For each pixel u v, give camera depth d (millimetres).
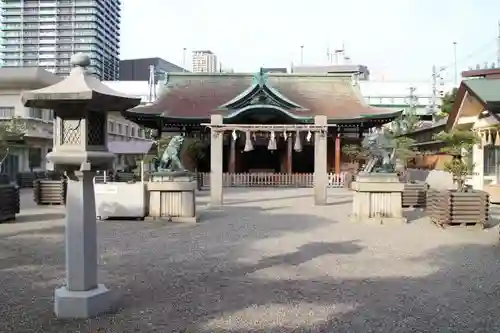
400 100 55656
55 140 5684
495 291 6809
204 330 5211
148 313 5754
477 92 18406
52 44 69250
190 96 37438
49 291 6680
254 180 30734
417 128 38938
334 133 34812
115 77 77125
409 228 12906
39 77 31844
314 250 9789
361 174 14344
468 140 19500
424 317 5703
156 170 14578
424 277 7598
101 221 13945
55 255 9094
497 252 9594
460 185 13750
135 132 55219
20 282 7148
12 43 69188
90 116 5758
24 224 13266
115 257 9000
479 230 12445
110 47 76250
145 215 14258
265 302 6219
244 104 33906
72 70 5891
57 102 5477
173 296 6465
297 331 5219
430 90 57031
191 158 33312
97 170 5906
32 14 68875
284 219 14781
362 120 32812
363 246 10242
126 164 39750
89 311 5621
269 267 8219
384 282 7266
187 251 9617
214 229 12602
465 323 5516
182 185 14062
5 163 29844
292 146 35906
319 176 19391
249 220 14492
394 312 5871
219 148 18859
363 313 5824
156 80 56188
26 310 5855
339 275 7676
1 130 23328
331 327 5340
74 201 5703
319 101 36750
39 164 33906
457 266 8367
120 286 6941
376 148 14312
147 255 9203
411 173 28984
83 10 69062
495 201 18844
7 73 31516
